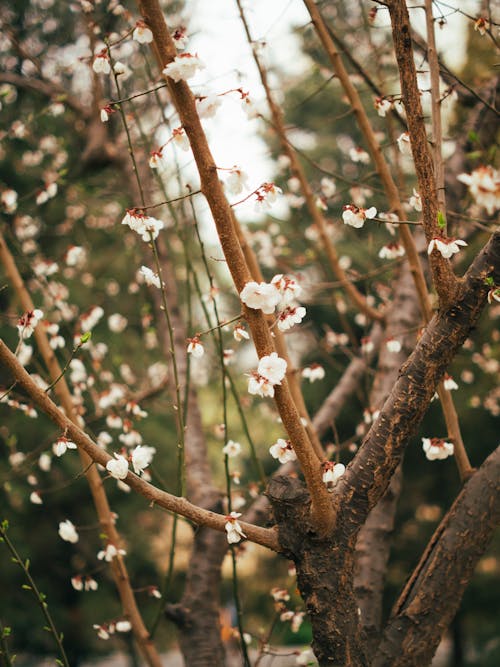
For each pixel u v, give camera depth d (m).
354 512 2.39
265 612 9.79
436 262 2.26
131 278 7.82
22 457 4.16
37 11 6.04
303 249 6.38
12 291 7.61
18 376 2.13
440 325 2.38
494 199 1.42
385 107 2.82
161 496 2.26
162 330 4.24
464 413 9.46
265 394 2.08
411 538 10.58
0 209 3.78
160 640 12.43
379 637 2.99
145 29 2.12
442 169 2.45
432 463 10.48
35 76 5.30
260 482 3.34
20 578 9.26
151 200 4.44
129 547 9.40
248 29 3.31
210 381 5.89
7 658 2.61
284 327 2.15
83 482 9.02
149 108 4.86
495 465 2.65
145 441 9.20
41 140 5.52
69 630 9.64
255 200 2.11
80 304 7.82
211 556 3.62
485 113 3.69
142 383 5.83
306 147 11.86
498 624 11.13
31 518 9.38
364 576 3.11
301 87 8.45
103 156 4.70
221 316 5.34
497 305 6.04
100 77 4.59
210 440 6.92
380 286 4.20
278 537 2.39
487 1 2.94
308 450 2.21
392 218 3.07
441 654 13.89
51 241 7.93
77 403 4.04
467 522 2.62
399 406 2.40
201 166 2.09
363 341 3.62
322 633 2.35
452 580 2.59
